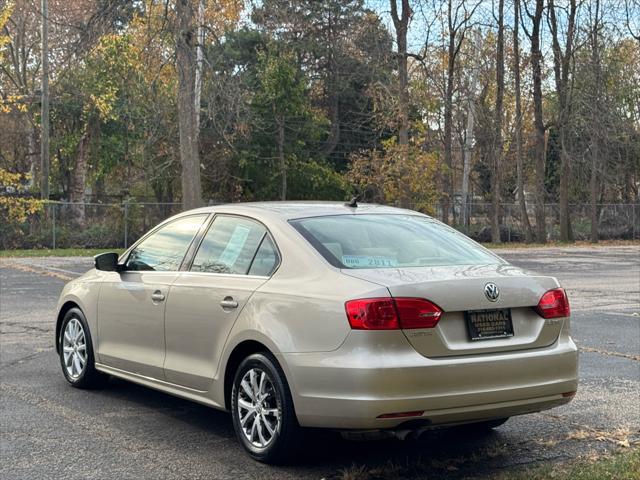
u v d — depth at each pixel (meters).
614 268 24.17
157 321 6.33
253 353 5.49
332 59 49.19
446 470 5.23
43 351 9.32
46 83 33.59
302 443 5.20
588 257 30.11
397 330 4.78
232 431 6.15
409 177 37.72
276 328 5.18
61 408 6.79
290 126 41.44
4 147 42.47
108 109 33.22
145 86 29.91
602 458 5.46
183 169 26.20
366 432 5.11
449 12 44.41
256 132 39.88
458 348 4.93
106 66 33.38
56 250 30.03
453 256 5.67
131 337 6.69
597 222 49.41
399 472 5.18
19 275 18.91
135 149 39.41
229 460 5.42
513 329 5.20
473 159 59.12
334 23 48.81
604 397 7.34
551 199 59.94
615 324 12.10
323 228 5.66
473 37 51.97
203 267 6.12
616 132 49.00
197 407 6.90
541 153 45.66
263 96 40.16
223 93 25.20
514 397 5.06
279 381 5.15
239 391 5.54
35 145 41.75
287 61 41.06
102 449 5.64
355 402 4.72
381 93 40.94
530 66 49.84
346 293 4.91
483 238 46.34
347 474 5.07
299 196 43.19
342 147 50.84
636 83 52.19
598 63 45.00
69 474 5.09
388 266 5.30
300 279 5.26
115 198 44.12
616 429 6.24
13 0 27.09
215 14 28.41
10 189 35.25
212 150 41.06
